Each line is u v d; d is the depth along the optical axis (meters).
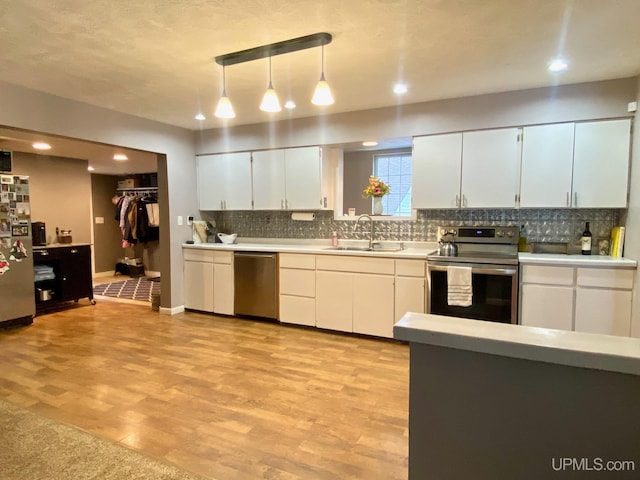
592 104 3.25
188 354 3.45
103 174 7.84
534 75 3.10
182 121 4.57
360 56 2.71
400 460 1.98
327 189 4.56
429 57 2.72
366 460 1.98
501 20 2.21
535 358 1.00
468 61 2.80
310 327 4.25
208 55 2.67
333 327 4.05
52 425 2.31
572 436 1.01
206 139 5.03
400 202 4.98
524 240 3.74
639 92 3.05
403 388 2.78
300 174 4.48
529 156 3.46
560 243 3.60
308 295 4.18
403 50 2.61
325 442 2.14
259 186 4.72
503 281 3.29
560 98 3.34
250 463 1.96
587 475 1.01
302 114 4.29
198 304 4.89
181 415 2.42
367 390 2.75
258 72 2.99
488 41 2.48
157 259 7.76
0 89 3.14
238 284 4.57
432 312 3.54
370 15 2.15
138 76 3.07
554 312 3.22
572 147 3.33
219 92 3.46
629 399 0.95
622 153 3.19
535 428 1.04
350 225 4.53
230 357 3.38
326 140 4.31
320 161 4.38
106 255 7.89
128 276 7.79
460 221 4.00
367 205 5.18
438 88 3.40
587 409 0.99
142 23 2.23
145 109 4.03
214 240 5.25
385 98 3.70
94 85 3.27
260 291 4.45
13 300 4.29
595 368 0.95
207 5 2.04
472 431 1.11
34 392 2.73
